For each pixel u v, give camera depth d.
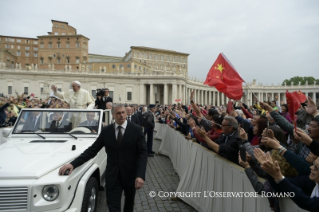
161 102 79.62
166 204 6.04
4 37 103.12
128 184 4.25
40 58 91.31
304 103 6.18
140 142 4.29
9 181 3.55
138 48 98.50
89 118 6.24
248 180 3.55
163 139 12.81
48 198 3.58
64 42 90.31
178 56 109.75
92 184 4.57
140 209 5.71
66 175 3.84
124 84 71.44
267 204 3.11
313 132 3.59
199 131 4.69
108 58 106.88
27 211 3.47
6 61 92.06
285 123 4.59
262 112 9.43
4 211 3.43
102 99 9.34
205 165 5.26
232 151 4.44
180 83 70.69
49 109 6.21
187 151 6.84
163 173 8.88
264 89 91.81
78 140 5.73
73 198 3.96
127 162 4.23
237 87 6.19
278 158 3.21
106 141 4.27
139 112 15.62
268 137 3.40
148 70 93.44
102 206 5.83
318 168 2.46
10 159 4.19
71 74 67.38
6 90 64.31
